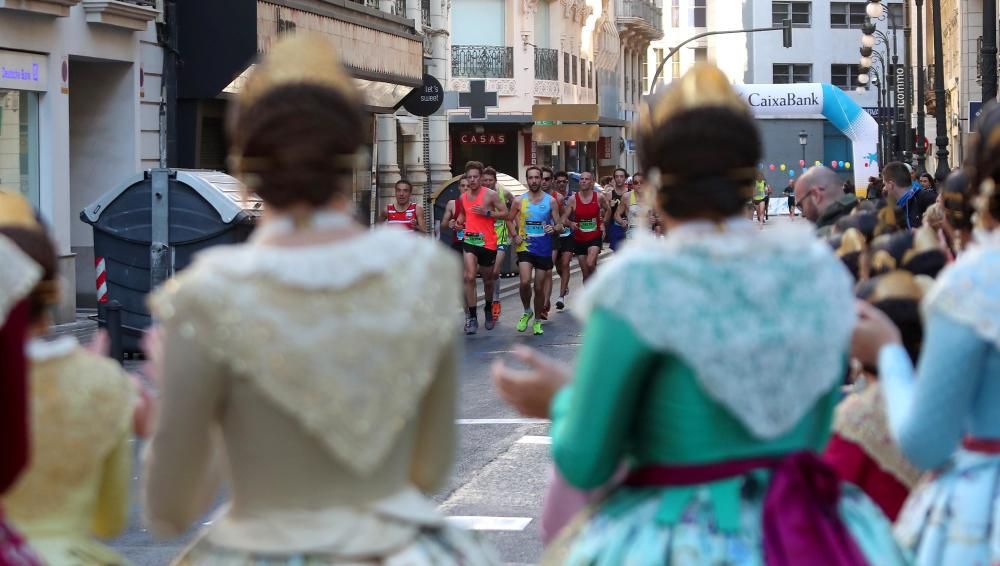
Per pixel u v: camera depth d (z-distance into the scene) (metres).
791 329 4.97
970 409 5.62
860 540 5.16
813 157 123.06
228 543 4.90
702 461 4.99
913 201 24.58
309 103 4.92
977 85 79.38
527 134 84.19
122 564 5.96
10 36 31.62
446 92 67.12
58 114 33.59
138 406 5.95
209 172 28.28
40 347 5.72
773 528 4.89
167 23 38.50
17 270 4.68
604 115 106.75
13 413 4.70
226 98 39.75
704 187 5.08
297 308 4.79
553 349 28.19
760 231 5.16
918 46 72.94
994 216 5.90
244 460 4.88
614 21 111.50
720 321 4.90
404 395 4.91
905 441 5.54
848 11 150.75
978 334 5.34
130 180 26.97
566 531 5.42
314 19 43.09
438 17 65.75
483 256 31.62
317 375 4.78
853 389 7.87
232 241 26.67
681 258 4.96
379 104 52.56
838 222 10.22
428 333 4.98
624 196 40.00
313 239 4.90
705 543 4.91
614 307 4.89
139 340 27.20
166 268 26.88
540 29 88.00
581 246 36.06
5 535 5.04
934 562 5.91
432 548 5.05
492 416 19.89
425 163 66.25
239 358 4.75
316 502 4.88
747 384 4.91
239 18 38.66
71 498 5.75
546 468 16.05
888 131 120.44
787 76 151.25
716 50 155.88
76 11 34.16
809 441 5.21
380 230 5.09
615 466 5.05
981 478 5.79
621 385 4.91
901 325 7.04
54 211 33.47
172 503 4.93
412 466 5.24
